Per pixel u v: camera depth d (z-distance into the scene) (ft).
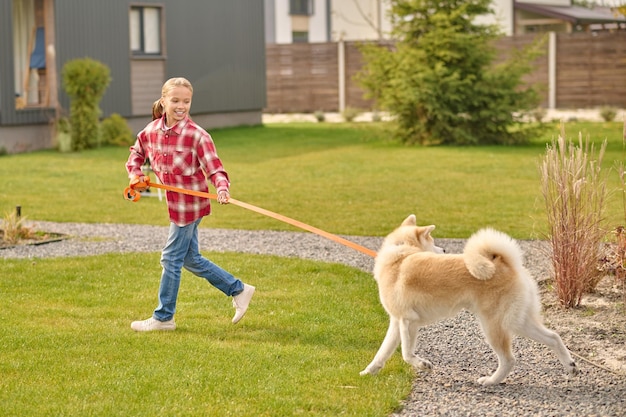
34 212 42.60
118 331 22.13
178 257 22.31
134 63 81.76
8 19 68.28
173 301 22.35
